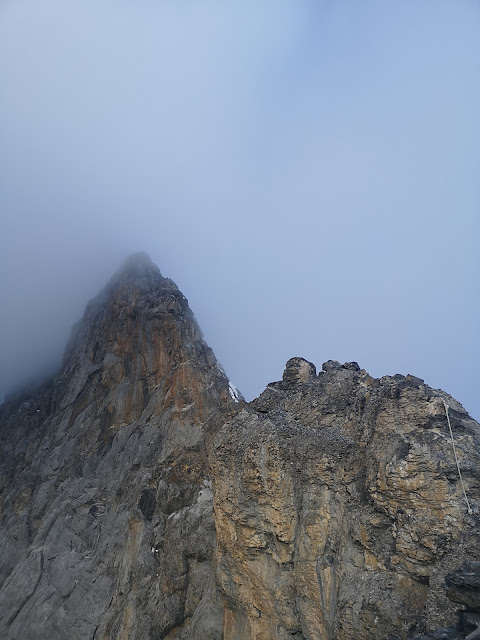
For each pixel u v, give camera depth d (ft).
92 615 146.61
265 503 104.17
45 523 190.90
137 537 150.82
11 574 181.37
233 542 106.73
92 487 191.93
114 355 229.86
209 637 115.55
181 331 208.95
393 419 99.86
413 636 78.18
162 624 128.57
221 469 112.68
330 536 99.35
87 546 171.94
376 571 89.92
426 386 104.47
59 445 224.12
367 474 99.45
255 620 100.73
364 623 84.53
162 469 164.76
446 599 76.84
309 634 93.61
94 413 220.23
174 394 189.98
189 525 144.46
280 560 101.35
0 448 237.66
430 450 91.76
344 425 114.93
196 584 134.31
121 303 242.78
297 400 129.29
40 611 159.43
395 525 90.58
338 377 129.59
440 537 84.28
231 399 182.29
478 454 90.43
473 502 85.40
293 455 107.76
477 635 66.69
